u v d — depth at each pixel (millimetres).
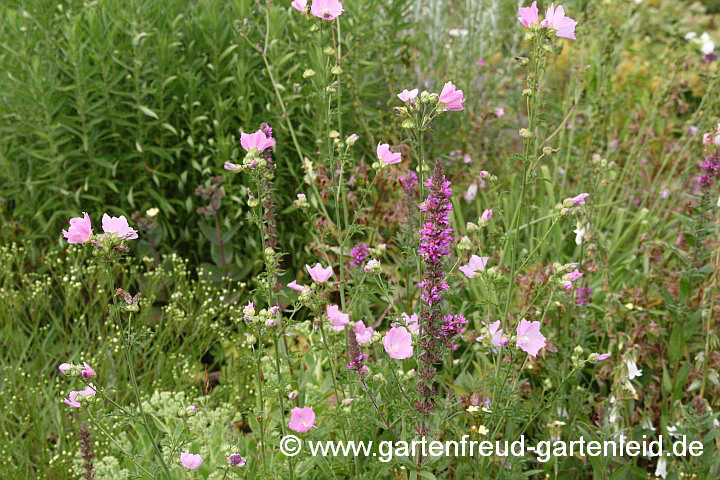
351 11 4156
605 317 2785
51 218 3973
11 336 3428
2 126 4113
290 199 4203
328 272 2404
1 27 4043
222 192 3906
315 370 3057
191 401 3223
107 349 3332
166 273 4141
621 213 4027
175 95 4152
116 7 3977
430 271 2045
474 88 4922
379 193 4008
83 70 3836
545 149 2232
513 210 4016
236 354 3596
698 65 4809
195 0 4434
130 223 4180
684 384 2932
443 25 5211
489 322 2564
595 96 4289
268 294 2213
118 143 4105
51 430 3188
